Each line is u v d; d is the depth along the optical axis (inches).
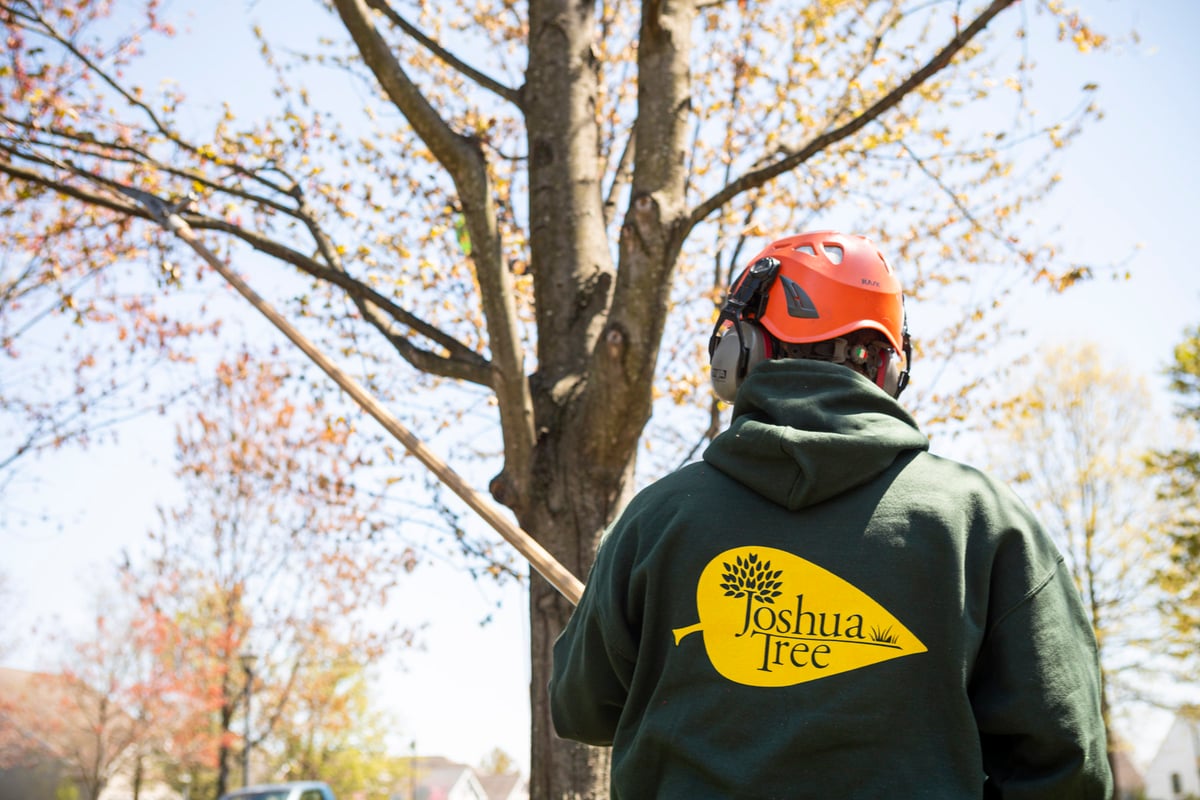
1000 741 59.8
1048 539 63.4
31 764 1384.1
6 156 206.1
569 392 169.0
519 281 257.9
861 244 72.5
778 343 71.3
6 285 275.9
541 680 159.5
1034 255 221.0
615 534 68.2
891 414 65.1
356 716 1177.4
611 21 311.1
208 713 939.3
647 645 63.0
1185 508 708.0
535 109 187.3
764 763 56.3
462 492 104.0
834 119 249.3
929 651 57.9
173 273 225.5
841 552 60.1
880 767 55.9
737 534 62.1
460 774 2689.5
